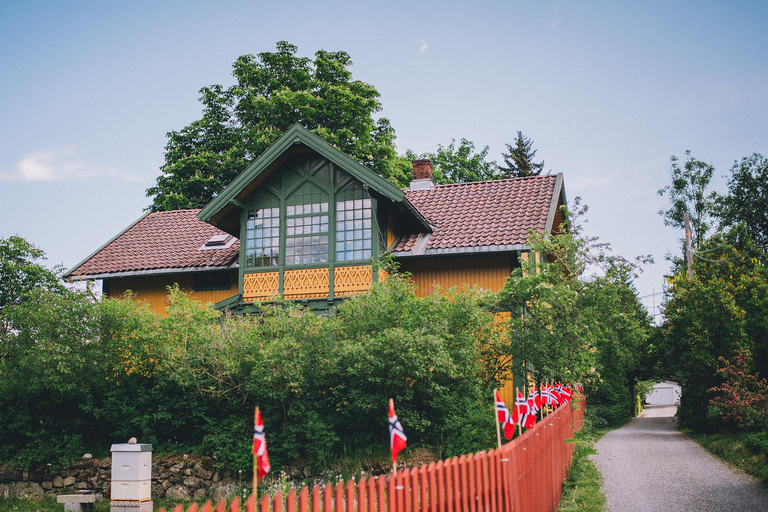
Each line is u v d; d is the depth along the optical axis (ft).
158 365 47.52
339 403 44.57
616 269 52.29
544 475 31.22
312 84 104.27
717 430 61.16
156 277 70.44
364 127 103.86
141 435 47.78
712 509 33.83
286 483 42.01
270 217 62.95
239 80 105.81
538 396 42.24
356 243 59.93
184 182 100.22
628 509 34.42
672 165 129.39
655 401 222.48
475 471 21.08
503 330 51.88
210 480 44.78
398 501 17.19
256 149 99.55
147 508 39.75
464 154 139.23
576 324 50.65
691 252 83.87
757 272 65.16
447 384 46.39
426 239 63.05
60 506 45.06
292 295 60.54
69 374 46.24
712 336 63.16
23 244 65.36
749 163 127.03
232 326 47.14
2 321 50.16
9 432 48.47
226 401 46.80
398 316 45.09
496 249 58.95
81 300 48.98
